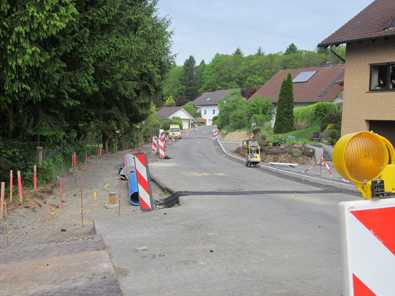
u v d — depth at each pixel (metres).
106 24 15.73
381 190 2.64
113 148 34.44
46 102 15.50
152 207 10.87
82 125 22.66
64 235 8.59
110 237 7.49
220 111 64.44
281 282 5.23
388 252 2.55
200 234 7.71
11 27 10.52
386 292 2.53
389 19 22.02
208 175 18.47
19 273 5.50
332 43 22.88
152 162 24.69
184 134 69.88
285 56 113.75
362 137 2.66
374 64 21.53
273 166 23.72
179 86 135.38
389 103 20.94
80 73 14.32
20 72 11.44
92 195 13.48
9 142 14.98
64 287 4.98
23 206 11.34
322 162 22.53
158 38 28.05
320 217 9.44
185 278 5.36
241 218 9.21
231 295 4.80
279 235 7.67
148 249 6.69
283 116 38.34
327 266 5.86
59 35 12.56
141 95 31.22
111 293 4.79
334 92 46.62
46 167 15.55
